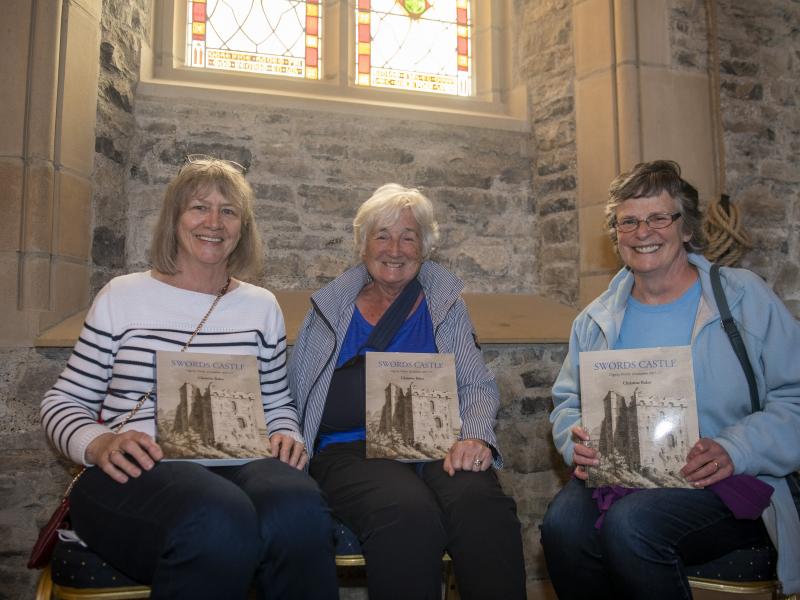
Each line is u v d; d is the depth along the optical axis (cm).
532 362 294
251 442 161
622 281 190
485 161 340
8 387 232
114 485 146
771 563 160
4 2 241
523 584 155
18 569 232
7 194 236
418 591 146
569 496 175
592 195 314
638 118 302
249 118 308
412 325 201
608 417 168
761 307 170
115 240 283
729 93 324
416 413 181
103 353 165
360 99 335
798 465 160
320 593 143
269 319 183
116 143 283
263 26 333
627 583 152
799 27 343
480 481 167
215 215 173
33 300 235
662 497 158
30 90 241
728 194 319
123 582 149
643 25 308
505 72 364
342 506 165
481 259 336
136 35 299
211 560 132
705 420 170
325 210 314
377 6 350
